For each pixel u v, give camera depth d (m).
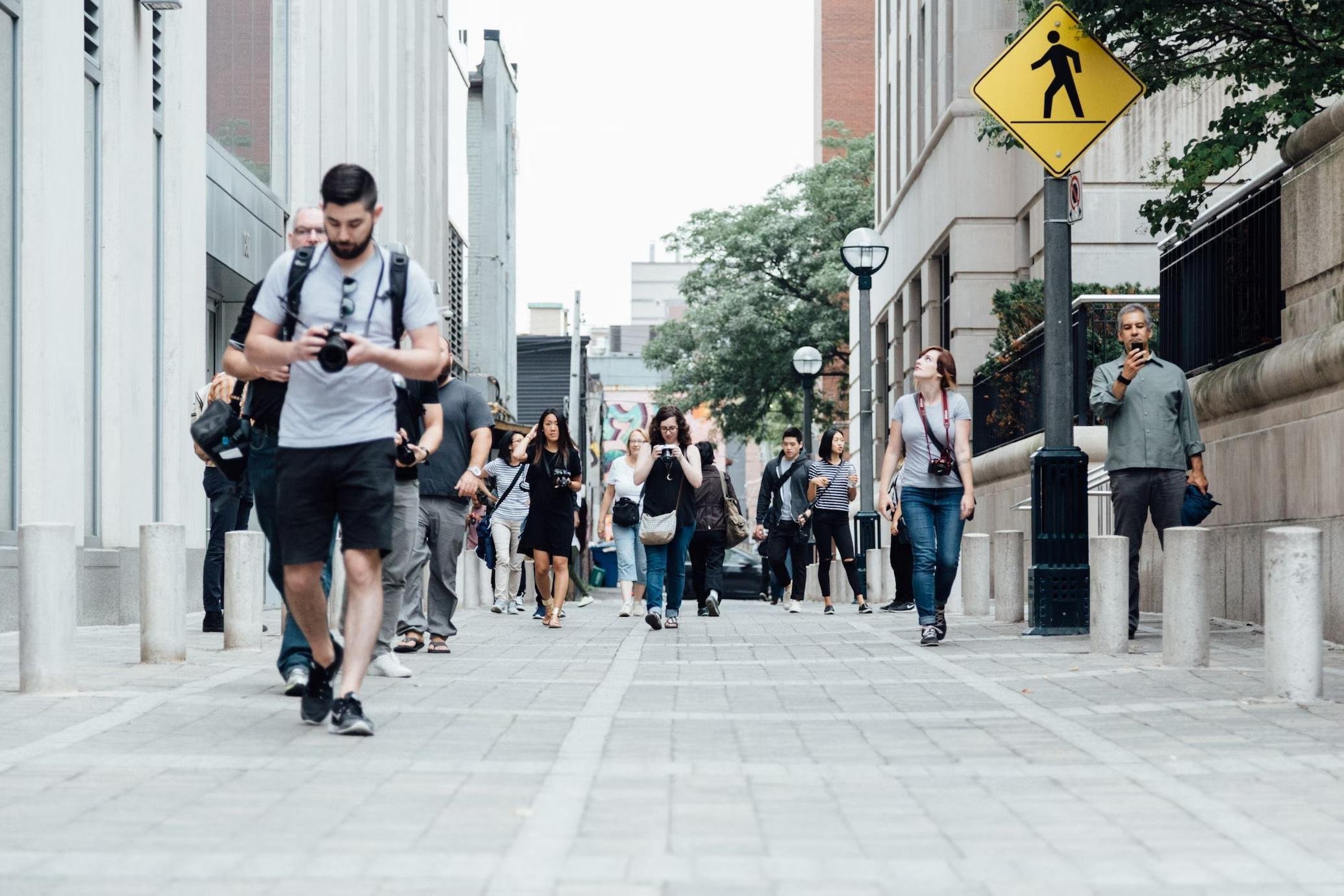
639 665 11.89
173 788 6.41
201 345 20.25
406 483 10.34
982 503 28.47
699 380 60.41
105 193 17.53
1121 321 13.44
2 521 14.76
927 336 37.50
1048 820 5.89
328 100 28.14
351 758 7.13
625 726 8.23
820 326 57.47
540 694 9.67
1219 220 16.92
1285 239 14.66
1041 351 23.81
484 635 15.87
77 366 16.30
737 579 40.03
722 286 60.22
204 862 5.14
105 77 17.53
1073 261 28.56
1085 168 28.47
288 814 5.90
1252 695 9.33
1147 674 10.51
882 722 8.44
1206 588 10.88
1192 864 5.19
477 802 6.15
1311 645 9.07
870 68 87.12
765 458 115.69
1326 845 5.47
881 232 47.16
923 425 13.52
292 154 26.23
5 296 14.85
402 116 37.78
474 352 59.09
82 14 16.58
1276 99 15.43
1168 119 28.27
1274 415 14.64
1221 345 16.66
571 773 6.80
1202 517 13.48
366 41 32.47
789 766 7.02
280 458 7.79
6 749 7.28
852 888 4.86
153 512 18.73
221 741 7.53
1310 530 9.09
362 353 7.40
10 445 14.92
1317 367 13.31
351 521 7.77
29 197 15.18
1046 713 8.74
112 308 17.55
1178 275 18.44
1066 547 14.23
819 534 21.92
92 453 17.14
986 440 28.67
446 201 44.59
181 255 19.47
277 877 4.94
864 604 21.78
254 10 24.09
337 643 8.35
